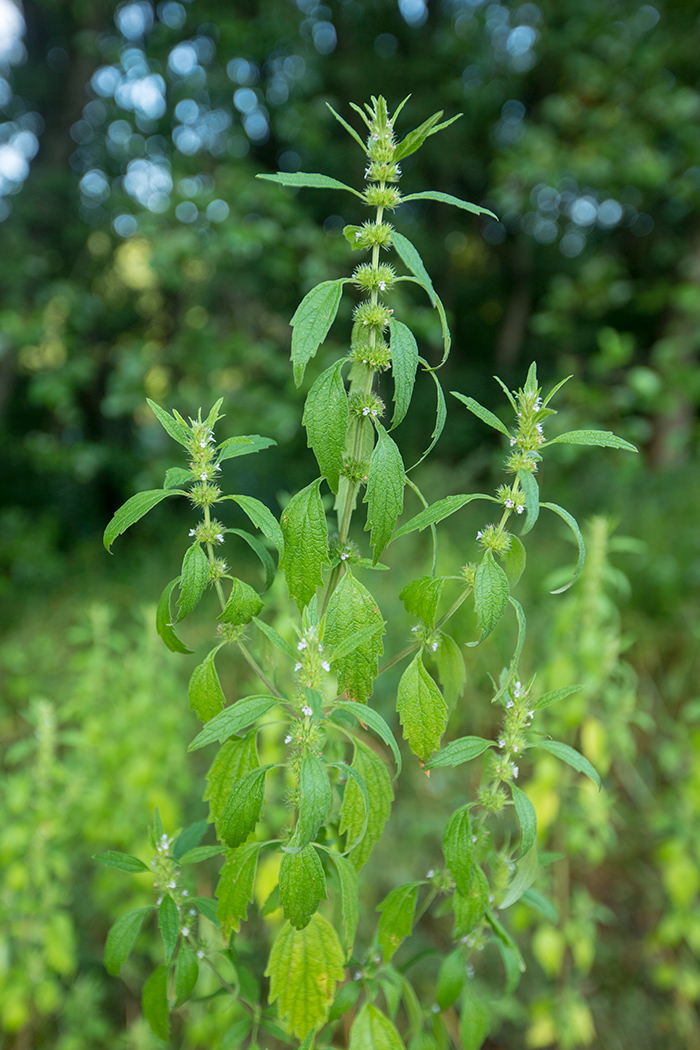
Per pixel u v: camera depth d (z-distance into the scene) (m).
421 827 2.54
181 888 1.13
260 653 1.22
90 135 7.92
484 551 1.00
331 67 7.74
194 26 6.45
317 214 8.28
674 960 2.61
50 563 6.47
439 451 8.53
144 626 2.50
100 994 2.22
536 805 2.11
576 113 6.21
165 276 5.21
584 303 6.04
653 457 6.78
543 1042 2.19
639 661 3.77
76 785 2.10
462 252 9.95
